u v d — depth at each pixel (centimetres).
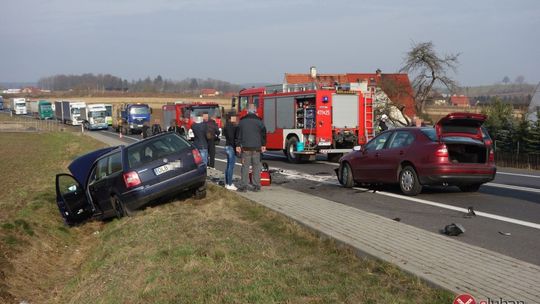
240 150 1283
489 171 1174
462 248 708
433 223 920
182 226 904
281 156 2494
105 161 1214
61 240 1113
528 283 560
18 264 895
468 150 1184
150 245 823
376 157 1296
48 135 5538
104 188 1162
